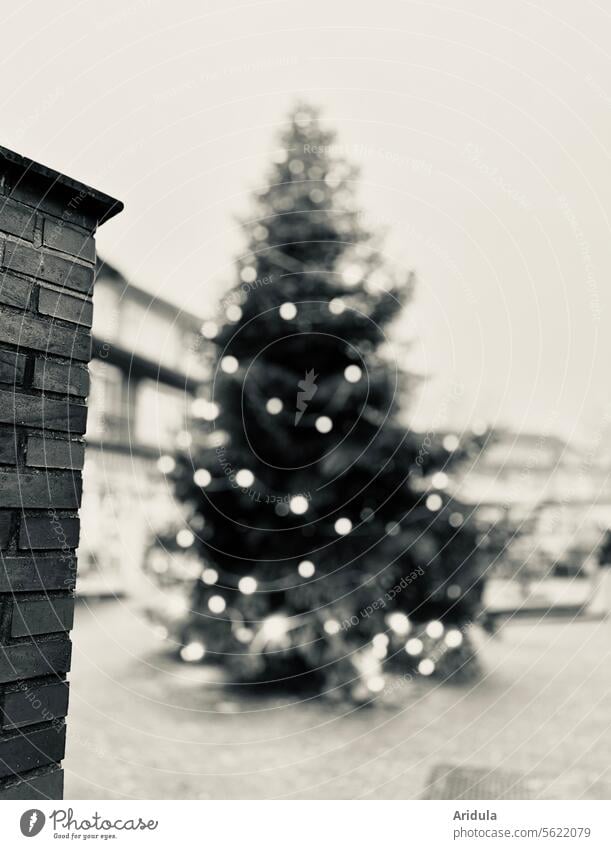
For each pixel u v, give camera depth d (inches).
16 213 46.5
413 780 89.4
